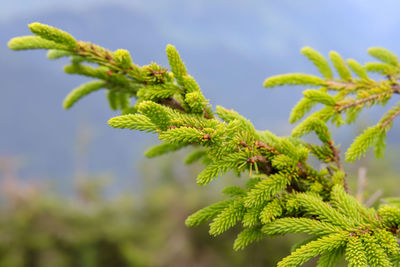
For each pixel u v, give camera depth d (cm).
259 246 1269
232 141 129
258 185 127
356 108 177
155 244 1507
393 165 1370
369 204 184
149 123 117
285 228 118
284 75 201
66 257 1374
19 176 1767
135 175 2466
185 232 1466
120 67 169
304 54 208
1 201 1480
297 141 166
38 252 1338
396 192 976
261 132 158
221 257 1344
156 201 1669
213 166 124
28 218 1395
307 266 753
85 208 1636
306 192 137
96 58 167
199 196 1484
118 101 218
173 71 142
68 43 161
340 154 157
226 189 151
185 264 1373
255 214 125
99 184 2017
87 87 201
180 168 1723
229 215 129
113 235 1495
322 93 170
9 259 1246
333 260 117
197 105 137
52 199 1550
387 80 192
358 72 202
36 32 153
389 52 204
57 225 1431
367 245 109
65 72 195
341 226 117
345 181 151
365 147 154
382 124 161
